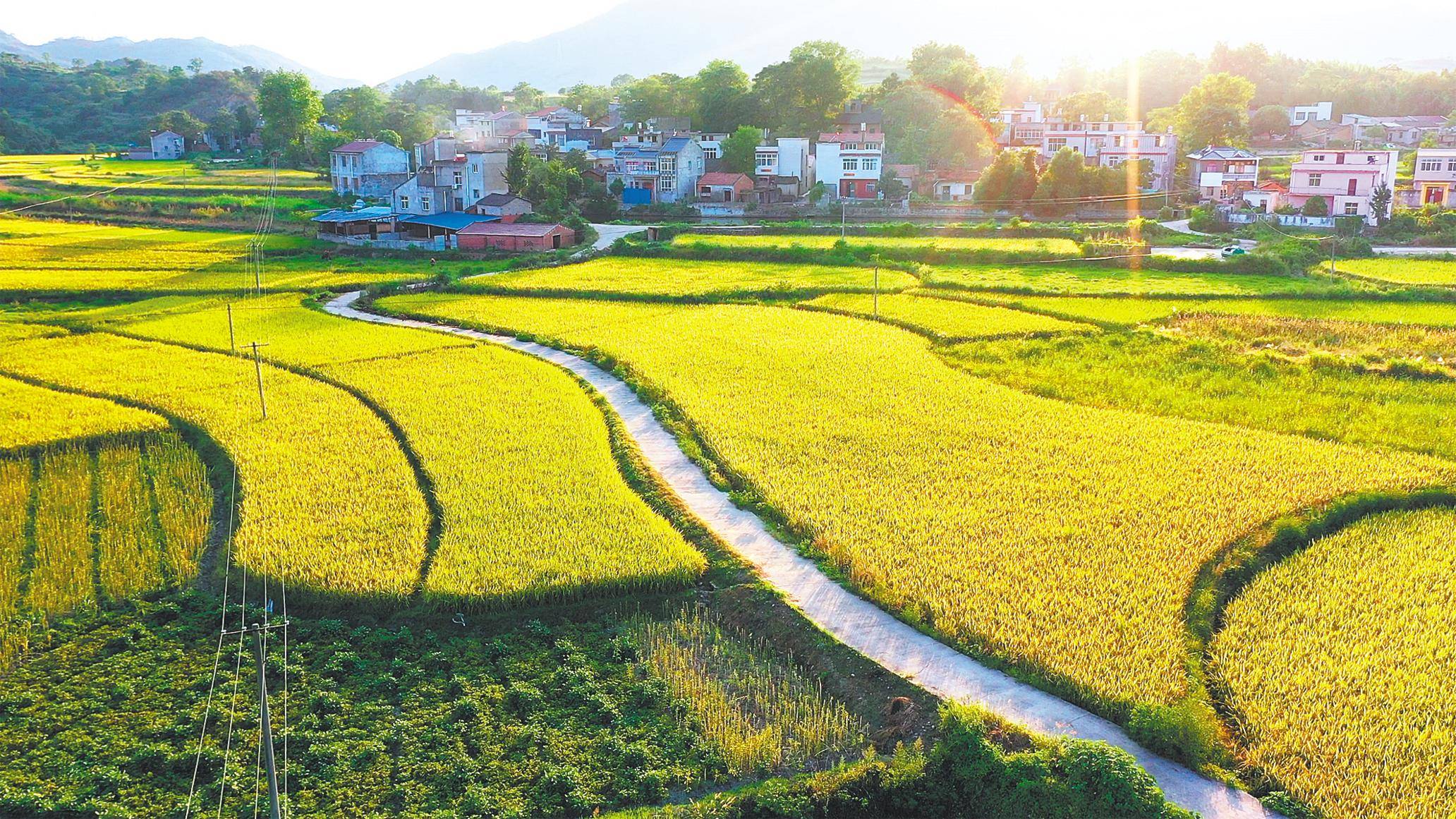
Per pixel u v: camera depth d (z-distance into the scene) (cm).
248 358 6619
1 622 3500
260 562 3775
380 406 5550
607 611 3603
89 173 16662
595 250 10975
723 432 5069
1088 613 3322
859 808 2677
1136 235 11294
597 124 19975
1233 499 4138
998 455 4694
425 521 4128
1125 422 5144
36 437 5056
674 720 3050
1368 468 4416
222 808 2711
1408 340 6594
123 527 4188
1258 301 7956
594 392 5884
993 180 13212
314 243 11738
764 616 3481
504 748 2941
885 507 4144
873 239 11400
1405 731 2730
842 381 5912
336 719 3048
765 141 15800
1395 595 3409
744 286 8812
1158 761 2720
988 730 2794
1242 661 3064
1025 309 7694
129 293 8931
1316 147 17000
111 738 2977
